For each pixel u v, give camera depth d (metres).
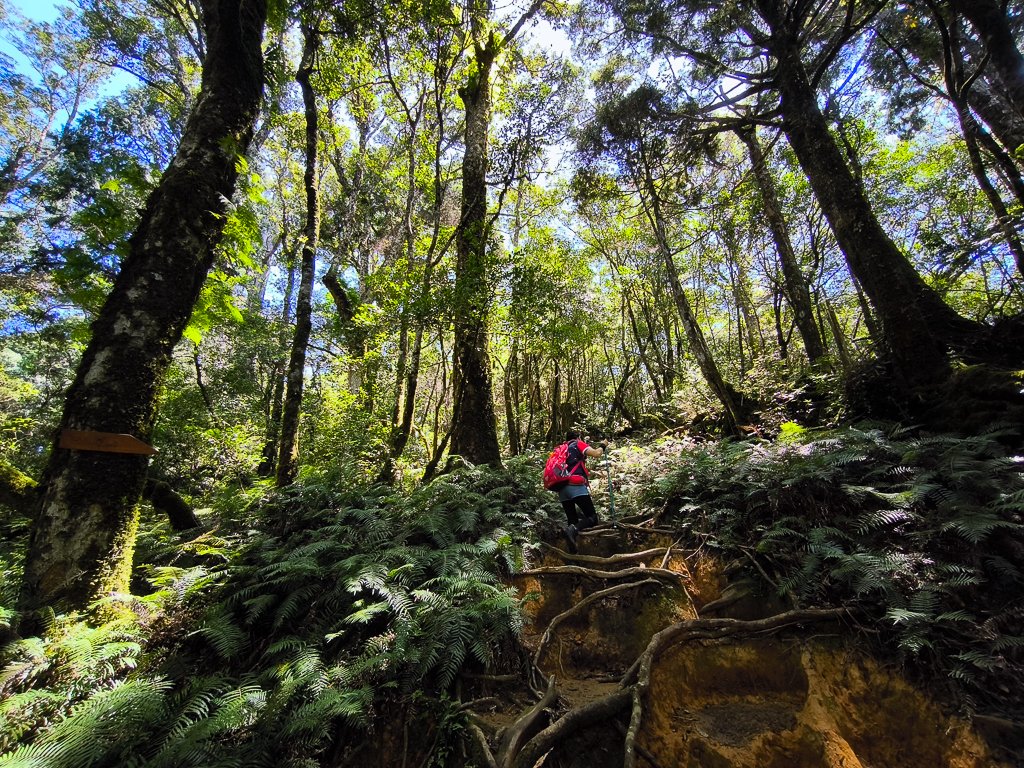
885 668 3.38
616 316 19.34
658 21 9.76
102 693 2.91
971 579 3.32
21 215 13.92
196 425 10.84
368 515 5.37
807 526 4.45
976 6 6.81
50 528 3.80
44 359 14.15
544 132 9.99
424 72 10.51
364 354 11.69
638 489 6.84
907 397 6.24
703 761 3.36
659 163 10.80
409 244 10.11
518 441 15.81
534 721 3.29
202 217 4.86
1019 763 2.71
